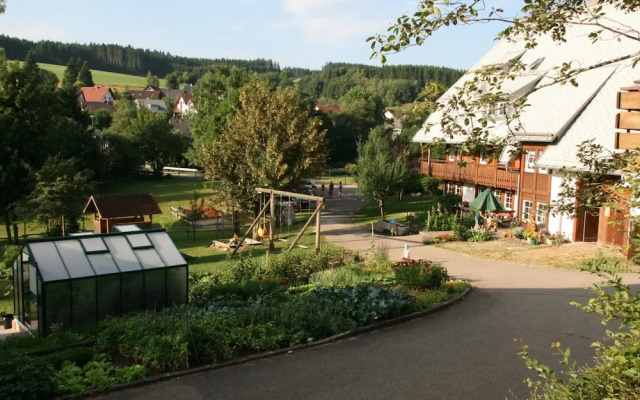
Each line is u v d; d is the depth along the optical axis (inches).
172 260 622.8
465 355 465.7
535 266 901.8
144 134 3122.5
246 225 1647.4
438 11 221.6
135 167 3110.2
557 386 227.3
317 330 504.7
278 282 701.3
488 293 709.9
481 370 430.6
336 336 503.8
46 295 546.9
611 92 1064.8
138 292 598.9
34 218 1349.7
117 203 1454.2
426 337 516.7
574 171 280.2
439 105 266.5
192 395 377.4
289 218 1524.4
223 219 1604.3
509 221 1301.7
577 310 615.5
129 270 590.2
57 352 425.7
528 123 1171.9
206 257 1197.1
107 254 601.0
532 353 468.8
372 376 417.4
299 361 446.3
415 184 2001.7
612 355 186.7
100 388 374.9
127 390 382.3
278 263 823.7
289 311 521.0
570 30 1326.3
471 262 946.1
